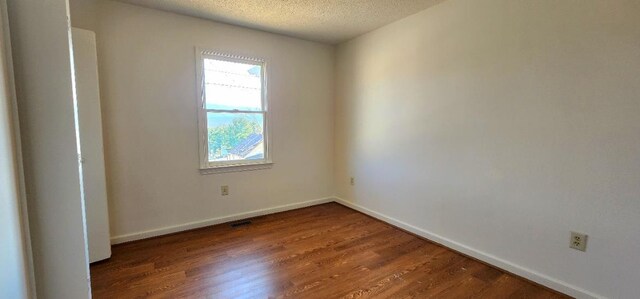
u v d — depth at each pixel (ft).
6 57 2.65
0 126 2.59
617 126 5.65
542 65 6.62
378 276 7.22
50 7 2.87
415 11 9.39
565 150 6.36
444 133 8.89
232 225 10.82
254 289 6.63
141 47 9.17
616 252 5.78
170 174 9.95
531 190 6.97
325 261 7.99
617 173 5.70
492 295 6.45
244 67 11.30
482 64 7.79
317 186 13.57
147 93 9.37
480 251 8.10
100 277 7.08
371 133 11.68
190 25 9.92
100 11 8.53
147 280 6.97
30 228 2.92
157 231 9.78
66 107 2.99
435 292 6.56
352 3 8.80
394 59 10.44
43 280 3.04
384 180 11.22
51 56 2.89
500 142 7.50
